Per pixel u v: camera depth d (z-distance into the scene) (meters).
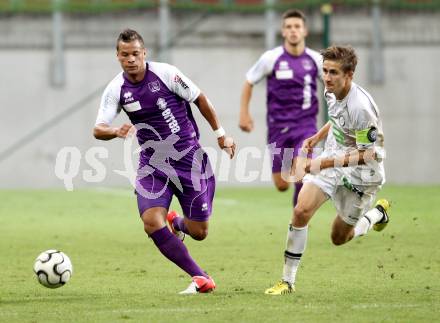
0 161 83.31
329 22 84.00
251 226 46.38
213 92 85.12
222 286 27.45
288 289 25.58
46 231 45.06
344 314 21.92
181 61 85.00
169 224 29.70
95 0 86.88
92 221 50.12
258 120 84.69
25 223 49.06
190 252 36.44
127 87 25.70
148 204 25.58
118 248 38.12
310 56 42.72
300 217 25.25
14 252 36.94
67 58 84.06
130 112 25.95
